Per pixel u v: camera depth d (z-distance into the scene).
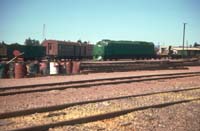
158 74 34.72
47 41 71.06
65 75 32.56
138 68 43.19
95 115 11.97
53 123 10.69
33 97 17.28
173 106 14.96
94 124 11.35
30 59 66.75
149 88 22.11
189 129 11.04
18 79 27.98
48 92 19.17
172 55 91.69
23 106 14.52
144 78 28.77
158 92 19.25
